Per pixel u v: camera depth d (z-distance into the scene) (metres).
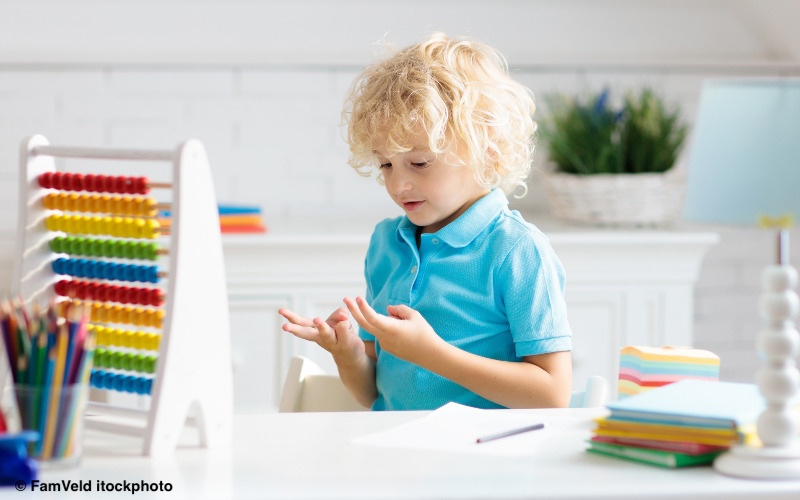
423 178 1.60
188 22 3.13
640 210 2.83
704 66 3.26
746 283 3.34
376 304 1.71
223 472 1.05
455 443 1.16
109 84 3.09
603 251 2.68
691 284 2.73
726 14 3.30
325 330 1.60
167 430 1.12
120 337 1.30
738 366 3.37
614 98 3.23
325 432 1.21
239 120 3.14
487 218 1.63
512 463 1.08
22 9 3.05
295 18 3.16
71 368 1.06
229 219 2.67
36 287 1.32
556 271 1.63
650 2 3.25
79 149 1.25
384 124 1.58
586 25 3.26
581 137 2.90
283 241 2.58
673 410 1.09
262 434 1.21
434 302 1.62
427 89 1.58
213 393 1.15
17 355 1.05
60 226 1.32
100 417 1.23
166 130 3.12
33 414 1.05
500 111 1.67
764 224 1.08
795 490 1.01
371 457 1.11
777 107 1.08
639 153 2.87
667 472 1.06
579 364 2.70
